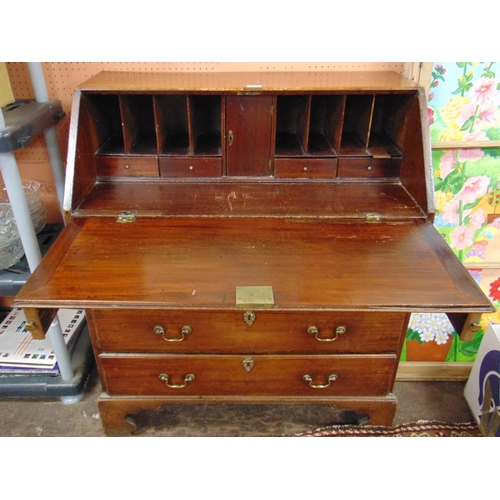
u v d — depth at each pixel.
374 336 1.34
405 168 1.57
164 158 1.58
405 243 1.35
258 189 1.58
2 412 1.81
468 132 1.66
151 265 1.25
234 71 1.75
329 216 1.47
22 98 1.77
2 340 1.92
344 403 1.49
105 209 1.48
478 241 1.85
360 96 1.63
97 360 1.39
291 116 1.72
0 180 1.88
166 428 1.76
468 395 1.87
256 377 1.43
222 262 1.26
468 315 1.17
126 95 1.52
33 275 1.20
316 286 1.18
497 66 1.56
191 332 1.33
